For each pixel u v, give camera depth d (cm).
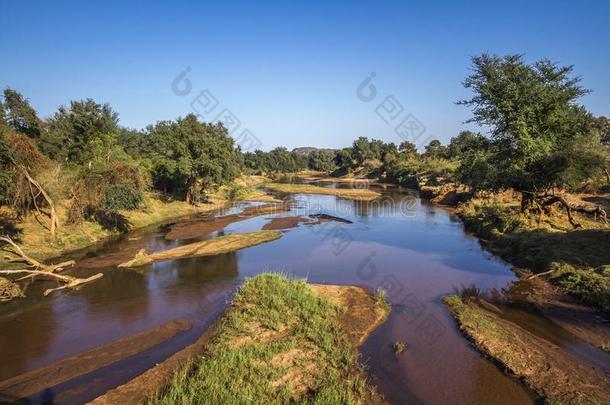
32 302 1817
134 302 1814
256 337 1389
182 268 2373
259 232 3381
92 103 4475
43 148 3797
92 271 2317
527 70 3003
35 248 2659
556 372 1181
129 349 1367
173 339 1448
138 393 1084
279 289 1741
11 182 2473
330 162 15700
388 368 1238
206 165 4622
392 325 1548
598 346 1335
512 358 1263
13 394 1105
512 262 2409
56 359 1305
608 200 3938
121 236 3400
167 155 4659
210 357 1263
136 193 3319
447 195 5622
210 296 1881
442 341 1414
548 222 2938
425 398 1090
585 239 2298
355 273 2255
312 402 1025
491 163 3111
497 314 1644
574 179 2712
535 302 1734
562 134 2923
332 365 1226
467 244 2980
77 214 3142
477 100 3194
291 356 1263
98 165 3359
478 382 1160
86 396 1099
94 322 1598
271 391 1066
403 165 9950
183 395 1008
